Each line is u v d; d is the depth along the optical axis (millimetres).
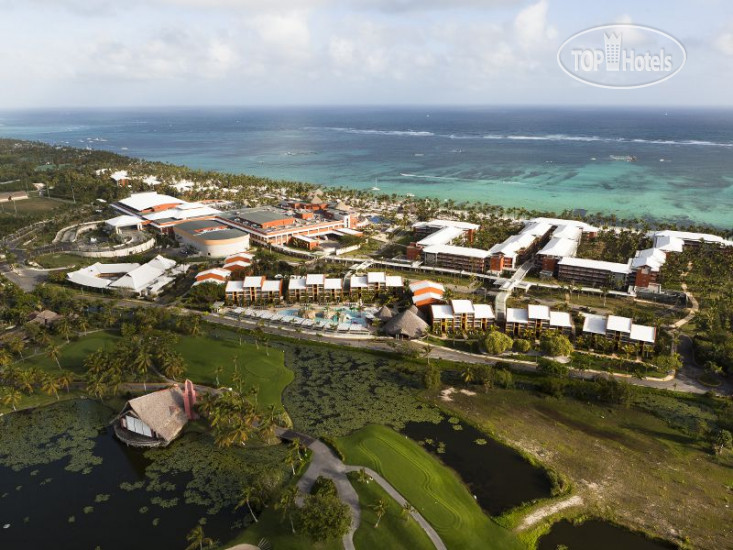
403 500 104688
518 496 106875
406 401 142375
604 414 134750
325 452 120062
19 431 131500
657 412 134750
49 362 163625
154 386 149375
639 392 143375
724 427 125062
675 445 122250
